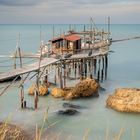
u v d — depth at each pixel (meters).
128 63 74.81
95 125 27.81
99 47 49.31
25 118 28.56
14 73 28.52
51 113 30.88
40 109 32.25
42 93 37.72
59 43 45.19
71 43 44.66
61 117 29.69
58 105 34.16
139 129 27.19
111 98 33.78
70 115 30.50
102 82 49.50
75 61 44.62
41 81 44.75
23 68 31.41
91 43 55.38
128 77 54.72
